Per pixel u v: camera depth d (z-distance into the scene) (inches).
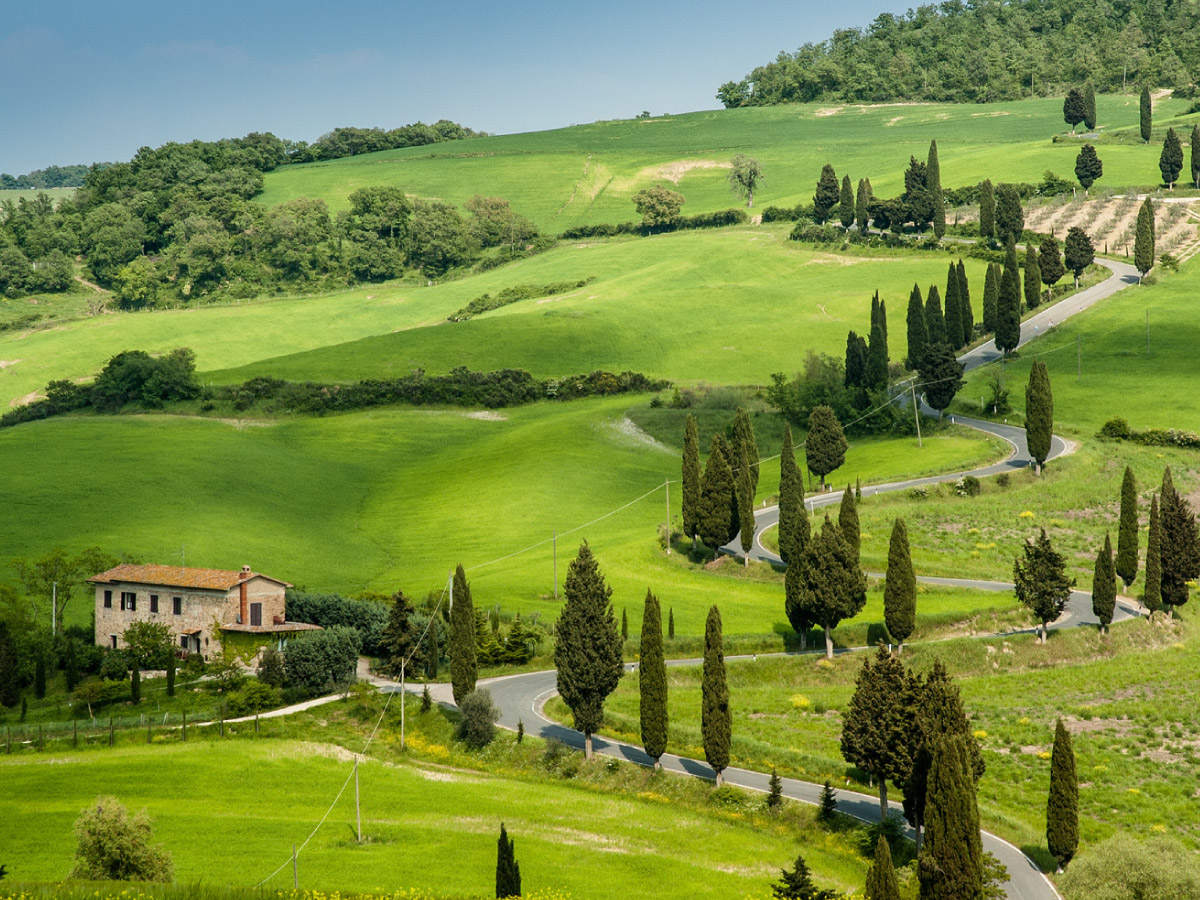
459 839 2463.1
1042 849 2551.7
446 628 3919.8
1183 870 2276.1
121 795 2684.5
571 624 3056.1
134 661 3614.7
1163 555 4239.7
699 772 2974.9
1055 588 3848.4
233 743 3137.3
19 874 2140.7
